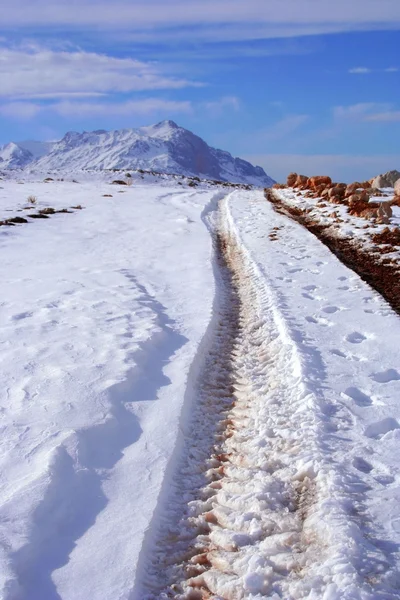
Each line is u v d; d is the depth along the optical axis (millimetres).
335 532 3350
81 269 12008
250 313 9008
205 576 3359
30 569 3398
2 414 5238
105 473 4438
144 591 3377
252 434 5047
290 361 6461
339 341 7027
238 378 6578
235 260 13305
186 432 5348
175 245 15008
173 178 44719
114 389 5789
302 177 31703
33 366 6426
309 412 5094
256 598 3023
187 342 7531
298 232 15562
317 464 4199
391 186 24922
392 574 3004
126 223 19219
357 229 14961
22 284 10562
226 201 27375
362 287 9617
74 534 3748
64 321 8211
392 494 3789
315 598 2871
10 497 3918
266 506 3881
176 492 4398
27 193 28703
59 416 5172
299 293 9453
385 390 5535
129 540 3666
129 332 7672
